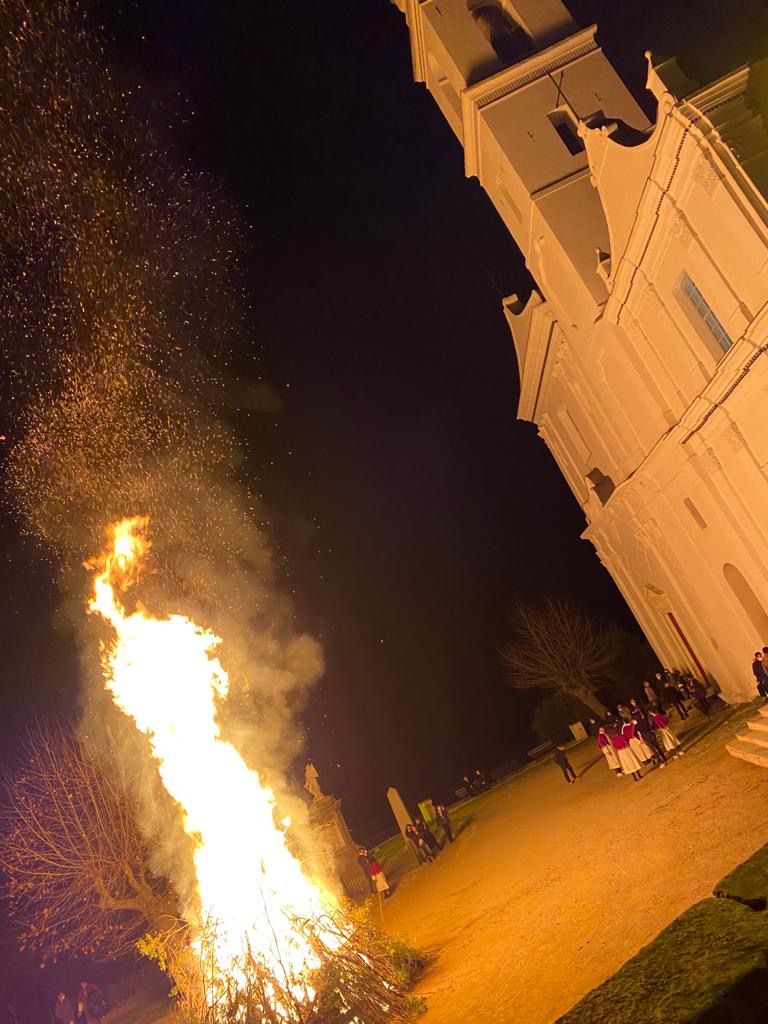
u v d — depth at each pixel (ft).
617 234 72.84
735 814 47.14
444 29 96.22
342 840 92.12
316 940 38.47
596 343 88.99
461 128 106.01
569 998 31.19
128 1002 96.84
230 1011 35.55
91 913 78.84
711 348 66.85
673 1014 11.96
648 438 88.07
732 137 55.26
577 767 106.63
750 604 81.35
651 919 35.86
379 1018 36.83
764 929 13.20
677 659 115.24
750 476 67.72
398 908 74.13
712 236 59.06
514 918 48.73
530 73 90.68
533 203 86.58
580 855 56.65
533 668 151.94
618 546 119.65
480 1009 35.17
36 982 105.60
